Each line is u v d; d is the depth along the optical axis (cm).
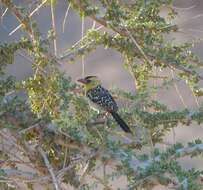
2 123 1019
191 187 977
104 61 3656
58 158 1062
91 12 1035
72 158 1062
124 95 1076
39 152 1042
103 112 1278
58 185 947
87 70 3600
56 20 3738
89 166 1014
